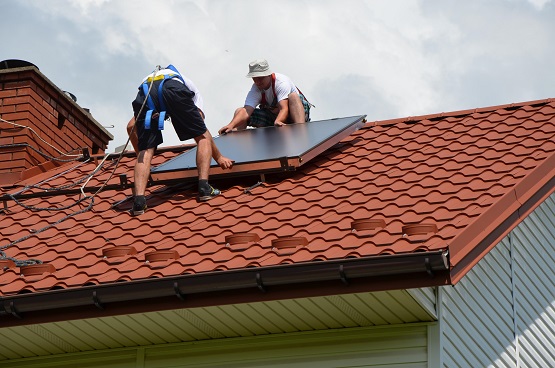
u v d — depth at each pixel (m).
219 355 26.08
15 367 28.03
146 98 30.02
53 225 30.72
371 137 33.25
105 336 26.48
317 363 25.08
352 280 23.27
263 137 32.69
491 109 33.59
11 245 29.67
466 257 23.58
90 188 33.03
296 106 34.25
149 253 26.16
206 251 26.20
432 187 27.77
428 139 32.09
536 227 30.09
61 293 25.14
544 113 32.41
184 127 30.14
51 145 37.50
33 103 37.00
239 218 28.30
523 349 27.91
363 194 28.30
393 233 24.61
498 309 27.17
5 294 25.95
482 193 26.47
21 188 35.03
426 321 24.36
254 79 34.34
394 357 24.42
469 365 25.27
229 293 24.17
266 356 25.61
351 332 25.02
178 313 25.03
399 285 22.88
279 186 30.09
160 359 26.66
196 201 30.16
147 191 32.19
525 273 28.97
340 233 25.53
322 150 30.84
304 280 23.45
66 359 27.62
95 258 27.44
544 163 27.86
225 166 30.28
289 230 26.66
